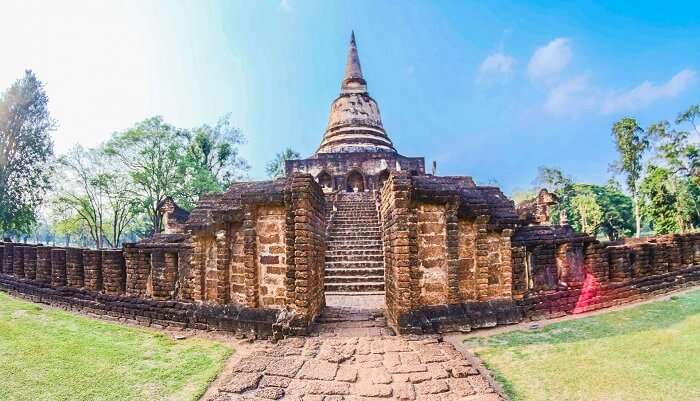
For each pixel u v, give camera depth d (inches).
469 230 341.4
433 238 327.3
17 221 1190.3
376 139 1375.5
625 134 1416.1
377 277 597.3
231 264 344.8
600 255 409.4
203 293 357.1
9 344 288.2
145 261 401.4
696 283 522.6
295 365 221.6
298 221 308.7
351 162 1277.1
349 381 199.5
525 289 360.2
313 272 333.1
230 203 365.1
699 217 1226.0
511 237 370.9
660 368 216.7
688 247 550.9
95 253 439.2
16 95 1208.8
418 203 327.3
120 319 390.0
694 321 315.9
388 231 361.4
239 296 336.2
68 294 450.3
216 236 345.7
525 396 189.6
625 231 1887.3
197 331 335.9
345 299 501.4
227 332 324.8
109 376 228.5
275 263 324.2
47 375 229.6
